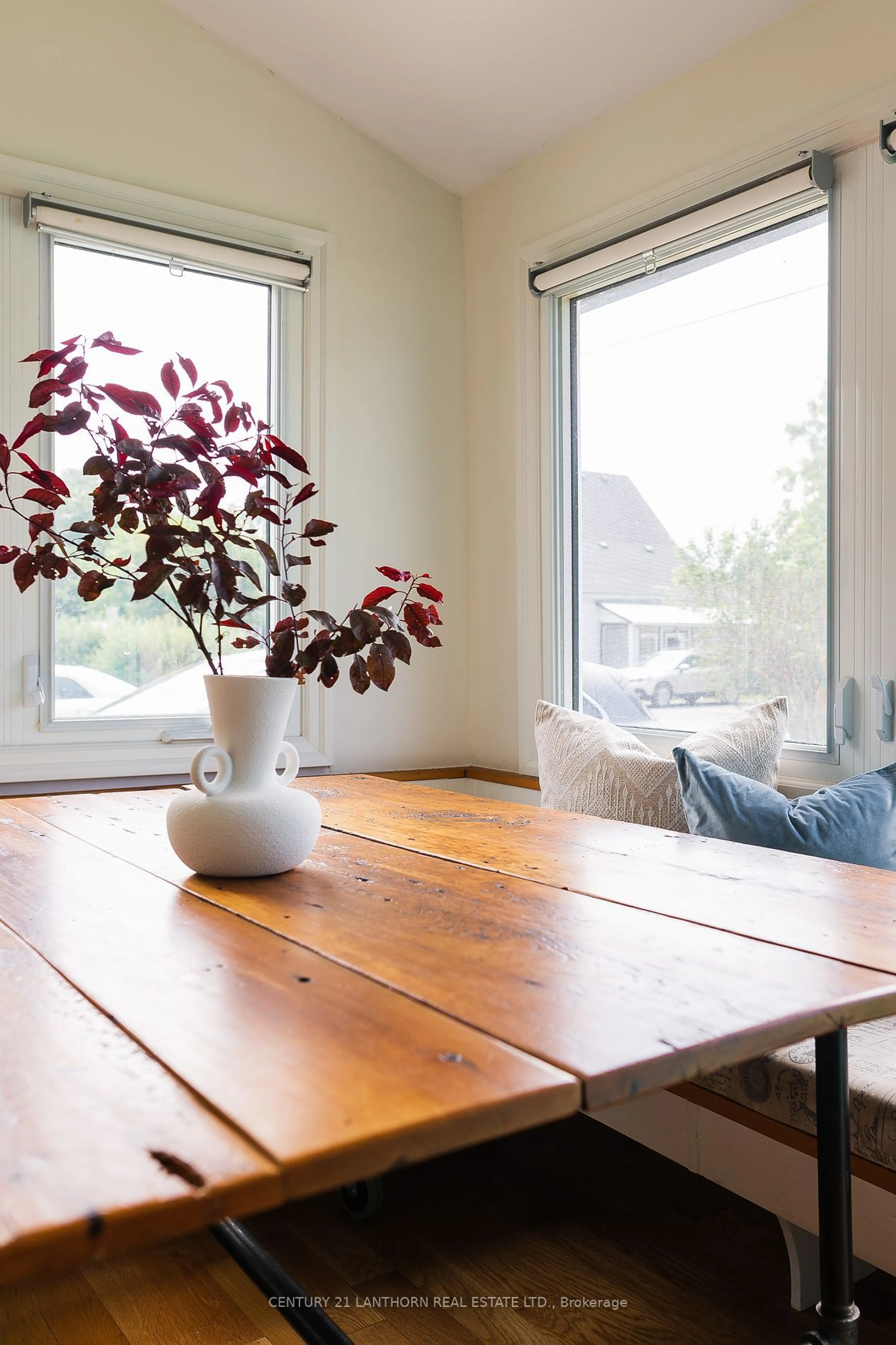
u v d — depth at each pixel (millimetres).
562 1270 1688
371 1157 644
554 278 3049
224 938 1111
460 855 1599
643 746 2492
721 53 2598
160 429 1411
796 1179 1442
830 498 2373
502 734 3338
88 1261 561
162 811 2072
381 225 3271
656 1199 1952
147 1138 651
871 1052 1474
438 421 3389
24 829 1850
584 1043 802
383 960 1029
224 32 2922
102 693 2803
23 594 2670
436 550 3375
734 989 938
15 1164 618
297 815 1421
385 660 1409
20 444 1391
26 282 2664
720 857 1583
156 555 1354
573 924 1171
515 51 2775
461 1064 760
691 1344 1473
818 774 2404
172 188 2867
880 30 2246
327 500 3127
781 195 2416
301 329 3104
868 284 2289
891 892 1344
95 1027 847
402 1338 1495
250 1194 601
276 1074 743
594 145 2963
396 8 2691
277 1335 1529
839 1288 1104
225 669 2986
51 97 2684
